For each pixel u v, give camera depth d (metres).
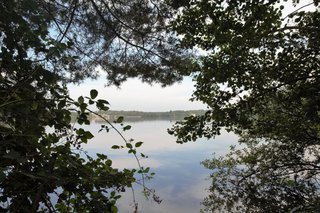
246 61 6.55
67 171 2.04
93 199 2.14
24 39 2.17
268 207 8.17
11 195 1.99
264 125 7.99
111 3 7.44
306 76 6.35
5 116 1.96
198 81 7.04
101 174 2.08
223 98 6.92
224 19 5.99
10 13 2.20
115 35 7.89
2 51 2.14
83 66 7.98
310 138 8.12
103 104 2.01
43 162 2.04
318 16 5.64
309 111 5.95
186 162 42.22
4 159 1.86
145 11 7.43
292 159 8.79
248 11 5.80
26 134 1.92
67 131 2.07
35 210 1.92
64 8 6.27
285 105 7.35
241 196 8.98
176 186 26.80
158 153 53.00
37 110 2.05
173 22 6.96
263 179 8.90
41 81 2.17
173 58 8.04
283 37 5.88
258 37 5.82
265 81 6.99
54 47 2.03
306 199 8.01
